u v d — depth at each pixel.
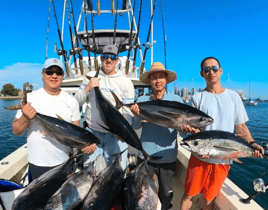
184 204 2.25
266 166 6.82
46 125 1.84
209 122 1.99
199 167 2.09
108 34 4.50
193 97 2.25
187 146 1.93
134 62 4.18
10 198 1.78
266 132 14.62
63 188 1.71
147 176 2.00
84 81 2.58
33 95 2.00
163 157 2.34
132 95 2.63
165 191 2.38
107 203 1.72
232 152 1.91
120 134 2.06
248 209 1.82
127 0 5.32
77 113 2.20
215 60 2.09
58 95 2.07
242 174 6.27
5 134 12.49
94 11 4.82
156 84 2.41
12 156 2.80
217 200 2.15
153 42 4.68
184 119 2.07
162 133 2.37
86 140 1.94
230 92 2.08
